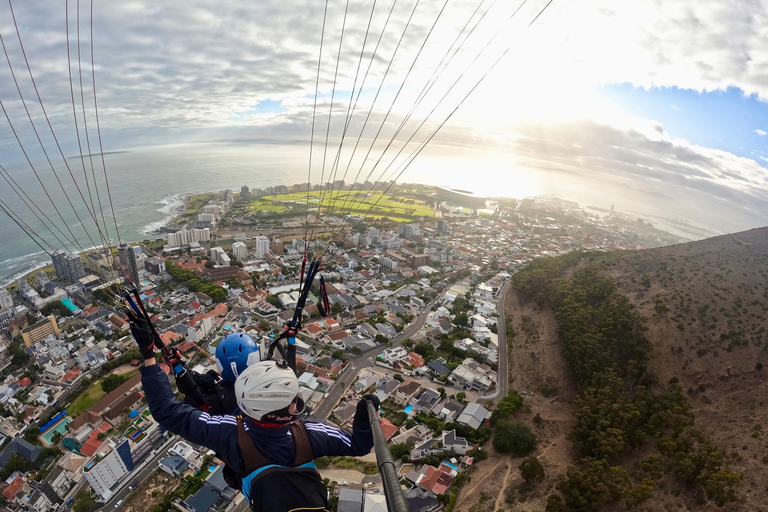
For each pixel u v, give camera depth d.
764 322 77.44
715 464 46.88
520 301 109.62
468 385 74.88
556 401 70.69
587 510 44.47
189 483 53.53
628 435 55.34
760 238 108.00
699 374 70.56
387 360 82.56
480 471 56.00
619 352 75.62
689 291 87.31
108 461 53.19
